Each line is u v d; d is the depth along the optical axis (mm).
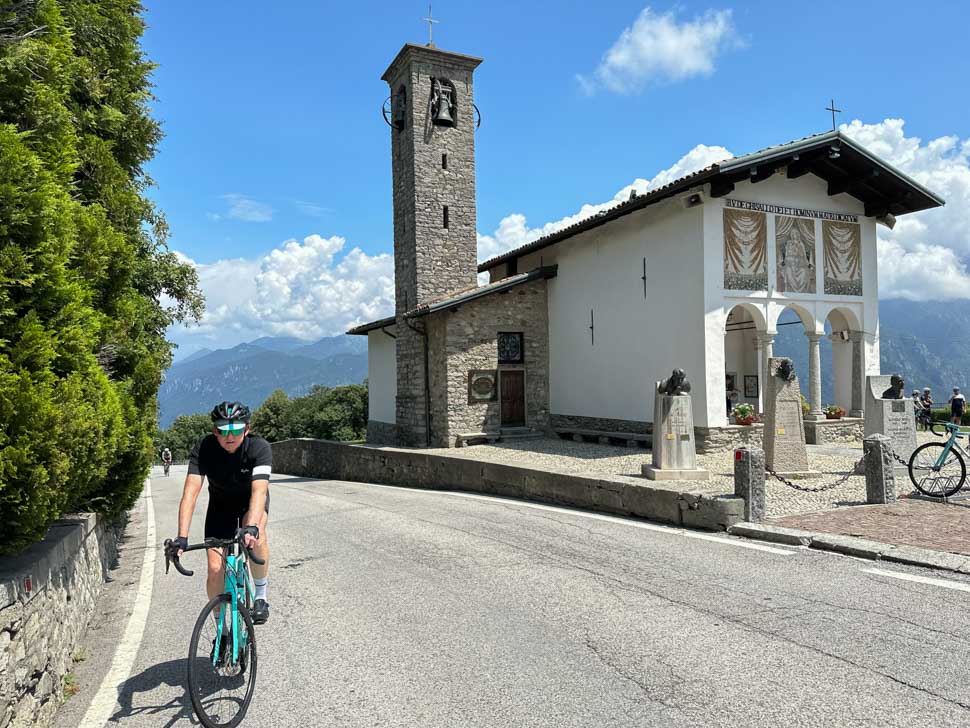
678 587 6039
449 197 23000
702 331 15789
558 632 5035
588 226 19234
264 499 4316
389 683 4234
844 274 18016
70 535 5324
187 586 7262
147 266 13430
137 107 9500
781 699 3812
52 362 4871
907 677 4047
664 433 11570
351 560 7750
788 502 9523
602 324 19438
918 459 9914
